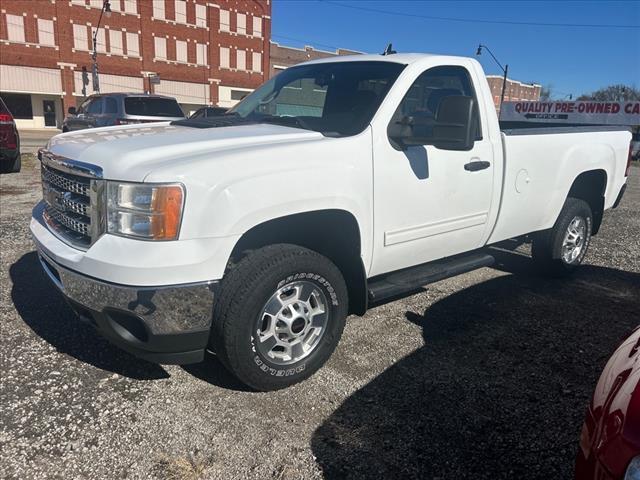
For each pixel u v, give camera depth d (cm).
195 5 4666
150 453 264
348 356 368
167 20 4559
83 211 296
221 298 288
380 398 318
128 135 342
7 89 4022
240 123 383
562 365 366
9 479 243
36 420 285
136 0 4394
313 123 371
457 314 449
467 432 288
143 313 266
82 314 297
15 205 780
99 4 4247
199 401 310
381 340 394
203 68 4825
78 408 298
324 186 311
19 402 300
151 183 263
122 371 338
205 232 270
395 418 298
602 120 2556
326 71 410
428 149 370
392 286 367
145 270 261
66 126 1567
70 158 309
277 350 319
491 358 372
